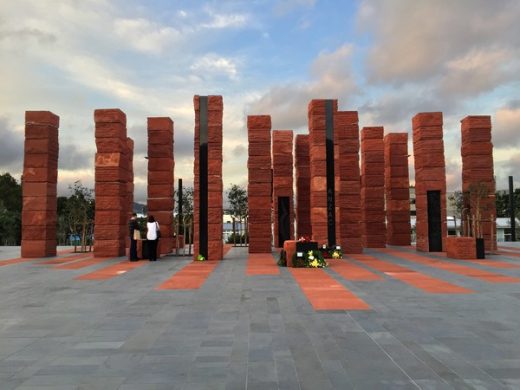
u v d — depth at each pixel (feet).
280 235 101.50
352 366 20.34
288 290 41.16
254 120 85.20
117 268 60.29
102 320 29.86
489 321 28.73
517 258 70.69
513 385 17.98
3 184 209.46
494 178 85.30
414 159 87.40
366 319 29.45
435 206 83.41
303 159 105.40
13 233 161.89
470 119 86.28
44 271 57.52
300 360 21.24
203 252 70.64
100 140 78.13
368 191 100.48
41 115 81.05
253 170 84.84
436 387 17.81
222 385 18.19
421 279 47.67
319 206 77.51
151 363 20.97
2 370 20.24
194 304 35.01
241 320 29.48
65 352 22.88
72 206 95.25
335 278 48.75
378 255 77.61
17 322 29.50
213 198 71.26
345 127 83.10
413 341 24.27
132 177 102.63
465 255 69.56
